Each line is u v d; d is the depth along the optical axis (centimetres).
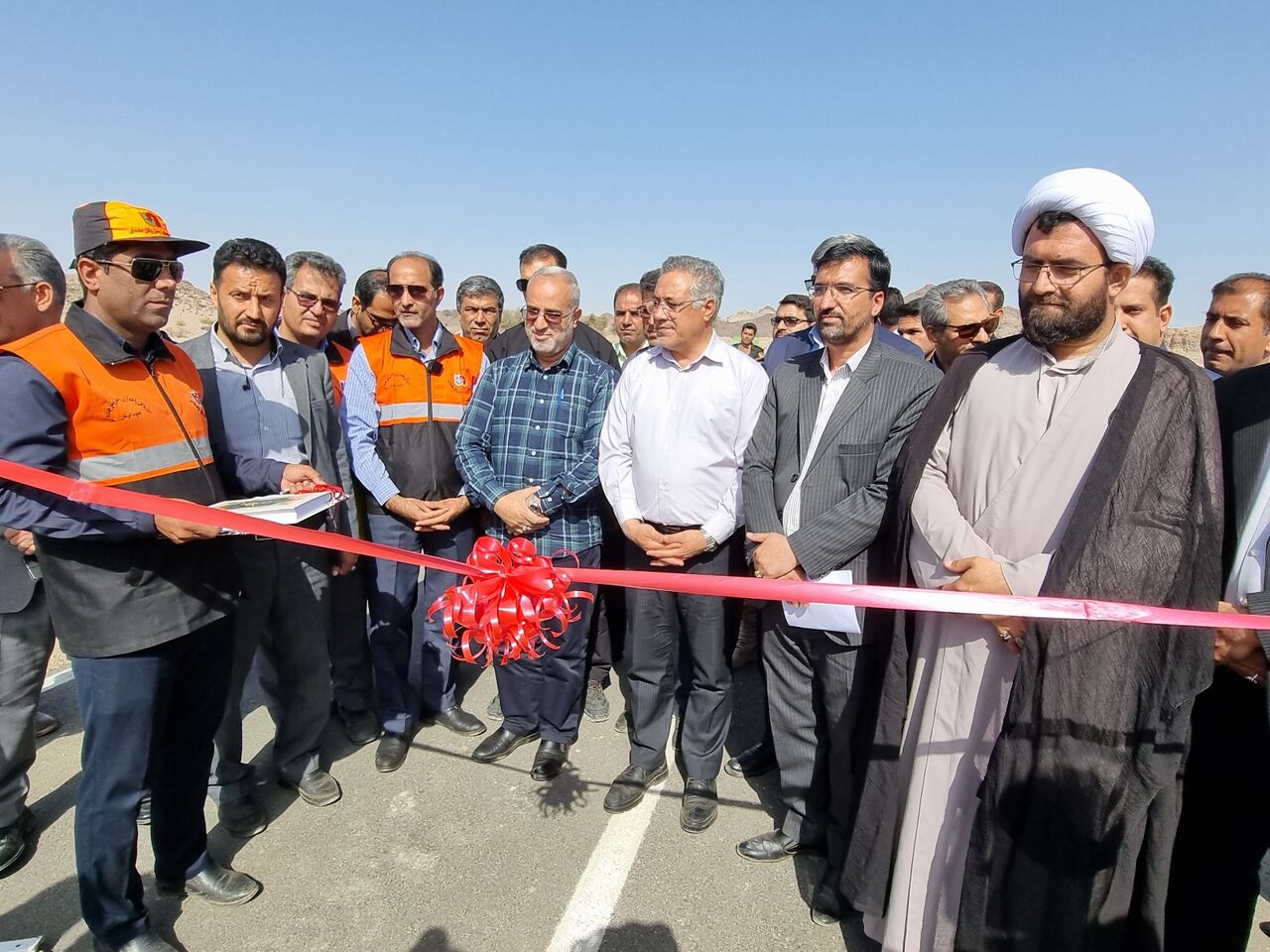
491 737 343
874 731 206
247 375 296
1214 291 326
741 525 281
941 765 191
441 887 255
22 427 182
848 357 246
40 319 260
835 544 228
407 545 343
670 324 271
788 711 261
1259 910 242
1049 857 167
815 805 265
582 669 326
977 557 177
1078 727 164
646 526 281
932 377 237
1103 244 165
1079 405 174
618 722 372
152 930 221
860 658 233
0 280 248
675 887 255
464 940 232
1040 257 171
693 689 294
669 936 233
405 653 344
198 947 228
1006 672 182
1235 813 185
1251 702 181
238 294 277
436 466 338
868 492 231
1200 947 193
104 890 209
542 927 237
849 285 233
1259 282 311
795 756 263
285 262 318
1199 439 161
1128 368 174
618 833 284
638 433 287
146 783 228
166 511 174
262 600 278
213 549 221
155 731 214
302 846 276
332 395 331
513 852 273
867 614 229
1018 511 178
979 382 196
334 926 237
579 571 191
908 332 579
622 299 500
